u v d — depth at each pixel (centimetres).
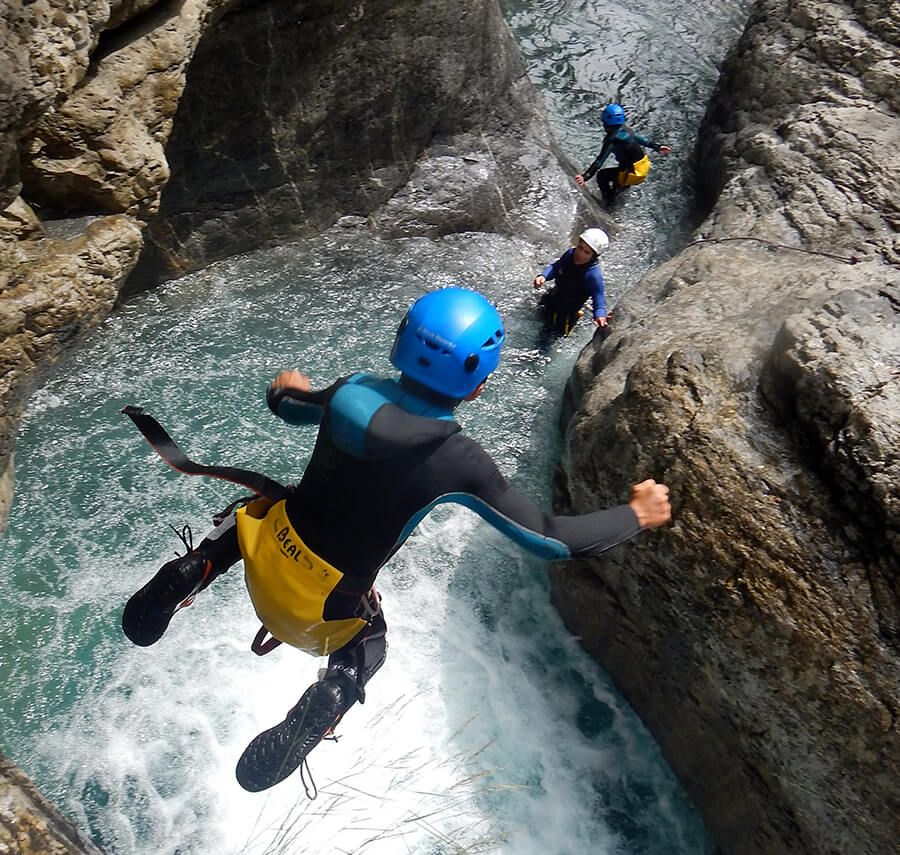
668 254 877
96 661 496
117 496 573
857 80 786
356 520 230
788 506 410
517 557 575
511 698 511
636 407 464
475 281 786
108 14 448
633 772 491
